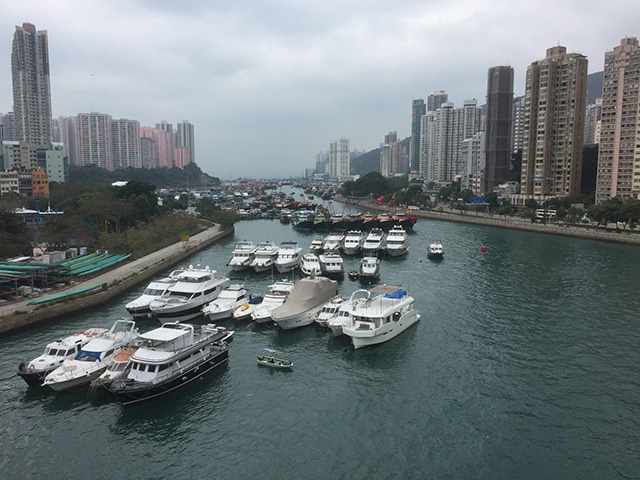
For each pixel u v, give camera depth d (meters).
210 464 38.47
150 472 37.53
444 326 68.62
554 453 39.84
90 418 44.50
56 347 52.56
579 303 79.69
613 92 189.25
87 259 100.06
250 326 68.19
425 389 50.22
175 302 70.75
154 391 47.12
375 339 61.03
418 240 156.50
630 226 159.12
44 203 169.12
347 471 37.66
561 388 50.44
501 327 68.19
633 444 41.00
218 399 48.16
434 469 37.91
